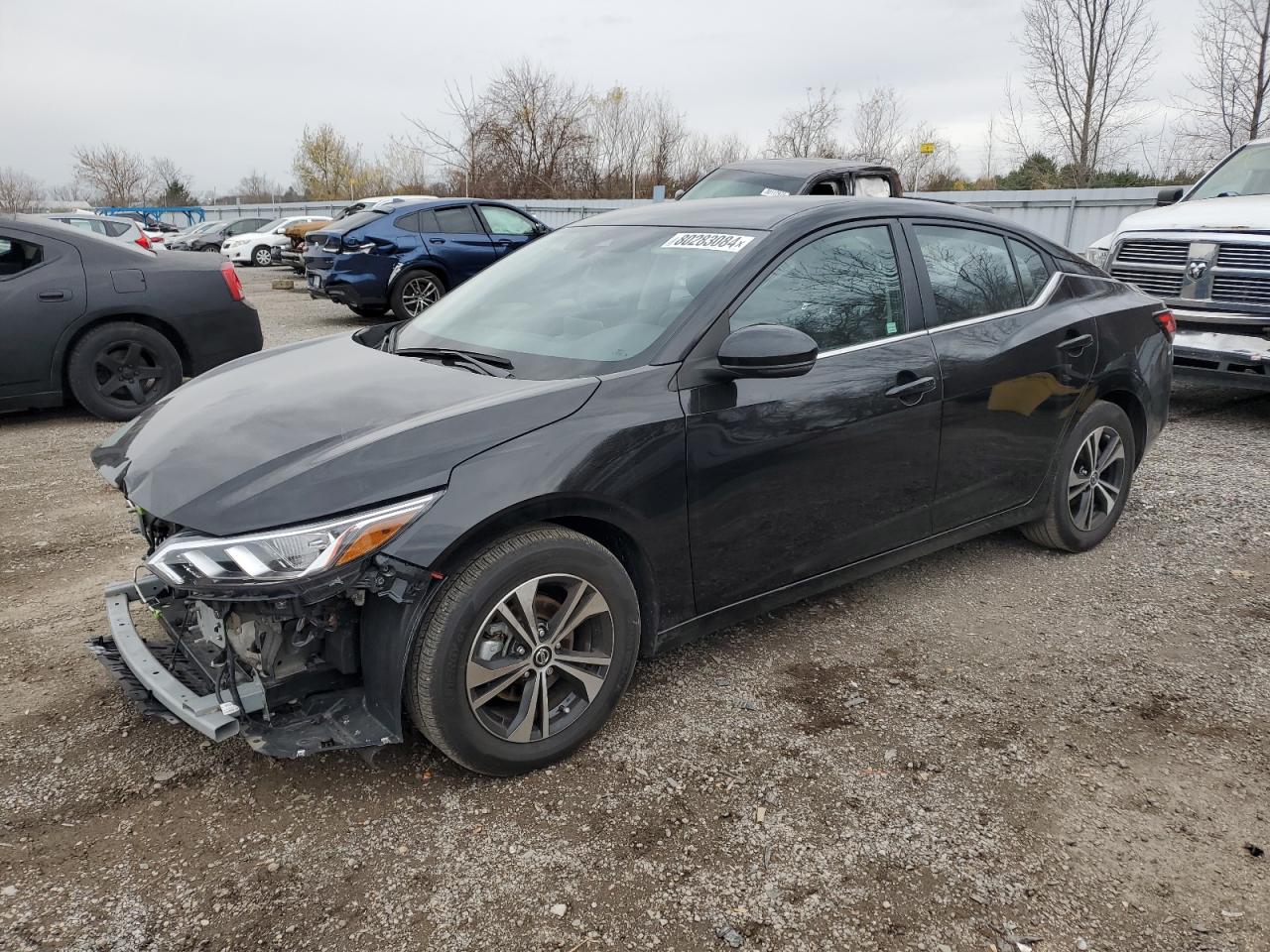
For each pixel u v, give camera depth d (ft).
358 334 12.42
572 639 9.00
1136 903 7.22
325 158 159.84
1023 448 12.61
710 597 9.89
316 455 7.91
